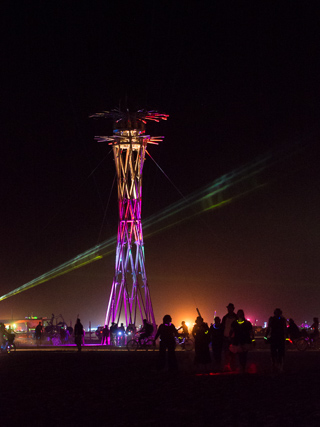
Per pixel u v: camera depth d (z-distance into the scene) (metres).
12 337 35.84
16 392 16.14
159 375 20.00
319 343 36.81
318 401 13.19
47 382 18.48
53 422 11.47
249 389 15.38
